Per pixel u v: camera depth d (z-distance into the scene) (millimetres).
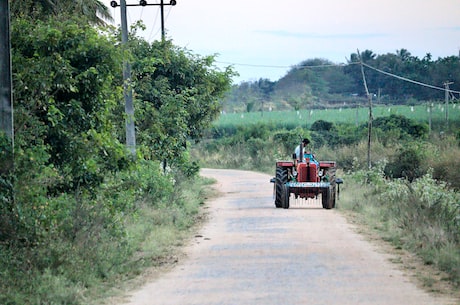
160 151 91875
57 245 40812
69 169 50531
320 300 34812
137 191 66125
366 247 51625
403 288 37625
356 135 183625
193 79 106625
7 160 40875
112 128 57062
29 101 48219
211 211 78750
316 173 79625
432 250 47438
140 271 43406
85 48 52625
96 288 38219
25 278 36469
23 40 51594
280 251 50188
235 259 47344
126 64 67750
